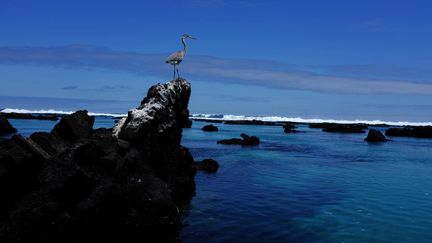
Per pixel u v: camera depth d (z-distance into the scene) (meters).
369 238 18.88
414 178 34.69
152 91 28.80
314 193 27.83
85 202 17.45
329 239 18.61
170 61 30.31
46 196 16.31
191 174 30.41
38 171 17.19
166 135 27.47
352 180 33.28
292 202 25.14
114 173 20.55
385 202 25.58
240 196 26.42
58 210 16.31
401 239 18.84
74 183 17.30
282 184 30.81
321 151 56.09
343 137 87.69
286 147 60.44
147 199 19.78
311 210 23.34
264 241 18.05
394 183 32.16
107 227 18.27
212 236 18.52
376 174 36.62
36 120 124.25
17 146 16.53
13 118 127.88
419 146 67.19
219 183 30.77
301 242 18.08
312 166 41.00
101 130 24.33
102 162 20.44
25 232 15.27
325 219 21.59
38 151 17.78
